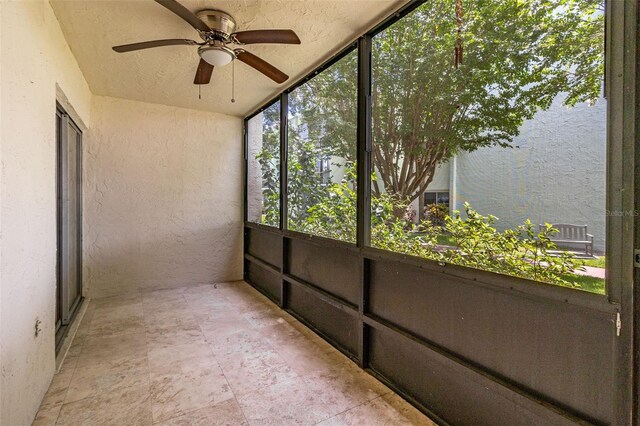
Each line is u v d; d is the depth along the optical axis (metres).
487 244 1.53
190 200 4.19
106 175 3.71
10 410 1.37
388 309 2.07
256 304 3.52
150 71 2.94
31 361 1.62
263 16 2.06
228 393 1.91
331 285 2.65
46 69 1.86
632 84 1.01
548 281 1.29
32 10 1.64
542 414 1.25
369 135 2.23
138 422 1.65
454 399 1.65
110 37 2.32
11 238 1.39
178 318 3.08
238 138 4.48
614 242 1.06
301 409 1.77
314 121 3.03
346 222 2.57
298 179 3.30
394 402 1.86
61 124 2.75
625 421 1.04
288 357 2.36
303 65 2.79
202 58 2.17
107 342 2.55
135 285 3.91
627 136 1.02
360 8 1.97
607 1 1.07
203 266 4.30
